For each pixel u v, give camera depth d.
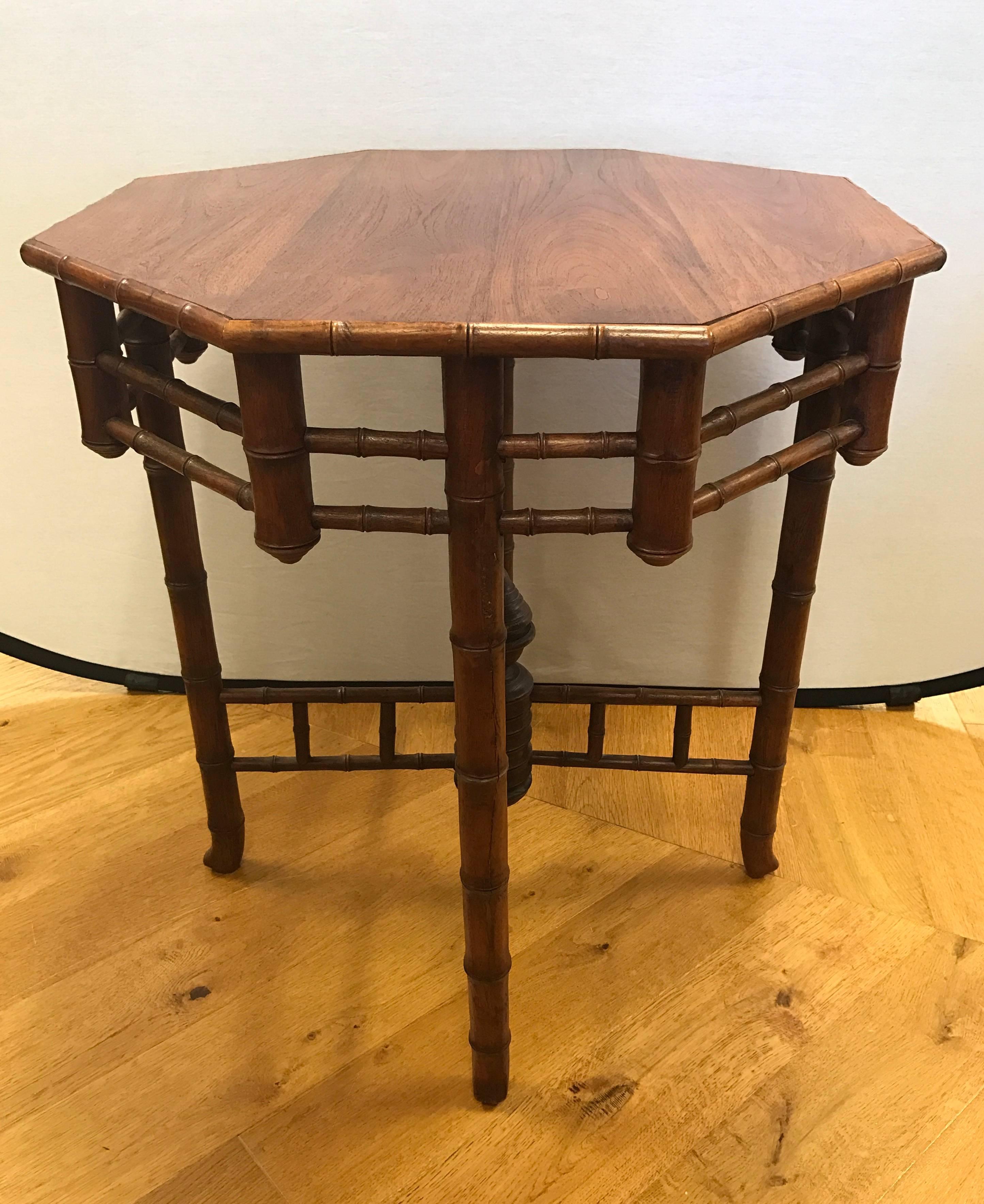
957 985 0.93
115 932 1.00
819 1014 0.90
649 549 0.61
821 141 1.03
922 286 1.09
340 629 1.33
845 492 1.21
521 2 0.98
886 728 1.31
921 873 1.07
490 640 0.65
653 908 1.02
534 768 1.24
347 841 1.12
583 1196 0.76
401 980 0.95
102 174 1.07
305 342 0.53
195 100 1.04
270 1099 0.83
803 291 0.59
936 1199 0.75
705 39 0.99
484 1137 0.80
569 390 1.15
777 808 1.02
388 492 1.22
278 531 0.62
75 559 1.31
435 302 0.56
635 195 0.82
